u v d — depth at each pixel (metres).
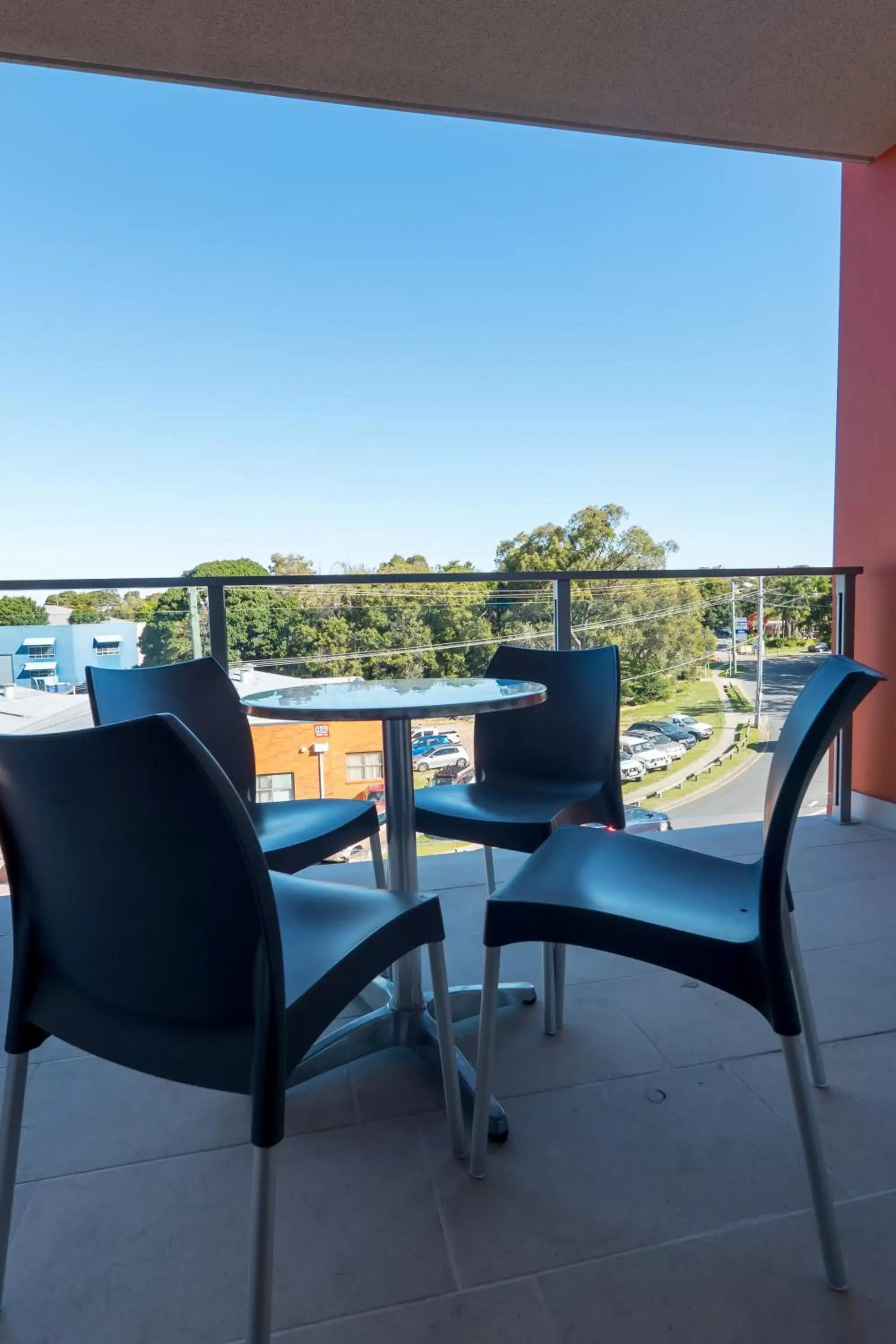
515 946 2.03
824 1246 0.98
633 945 1.07
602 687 1.95
